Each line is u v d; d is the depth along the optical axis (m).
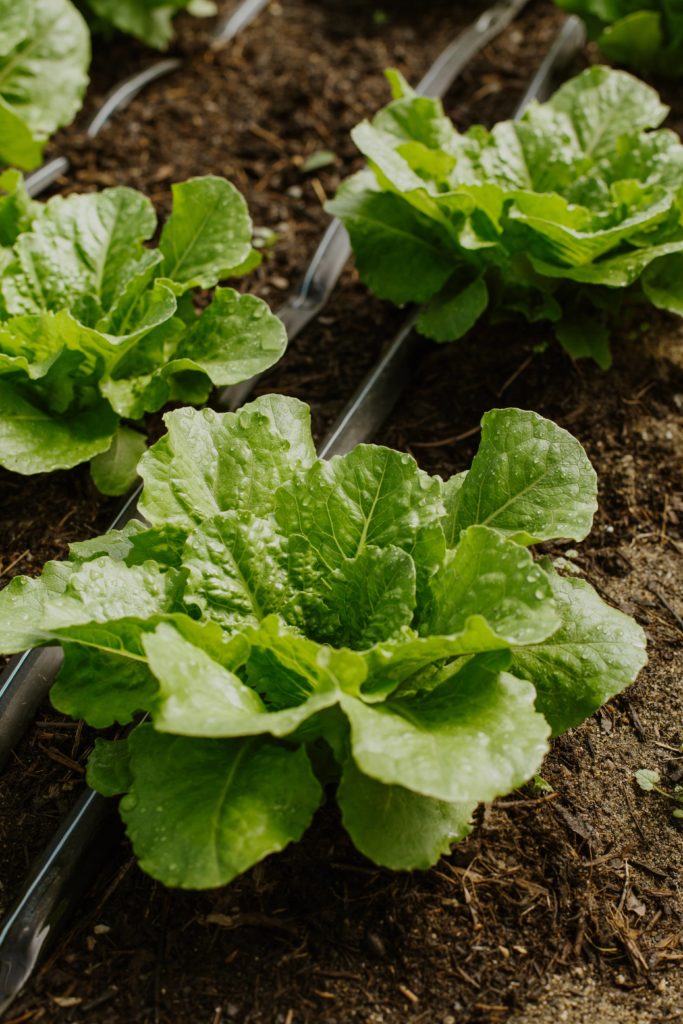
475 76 1.67
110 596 1.12
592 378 1.39
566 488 1.16
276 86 1.66
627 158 1.39
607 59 1.67
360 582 1.13
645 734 1.22
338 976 1.12
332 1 1.77
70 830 1.16
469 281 1.39
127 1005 1.11
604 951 1.14
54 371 1.27
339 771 1.13
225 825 1.07
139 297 1.30
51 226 1.33
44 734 1.21
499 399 1.38
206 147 1.59
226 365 1.28
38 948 1.13
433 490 1.15
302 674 1.10
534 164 1.39
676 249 1.32
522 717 1.07
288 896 1.15
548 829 1.18
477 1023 1.11
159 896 1.15
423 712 1.10
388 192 1.40
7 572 1.27
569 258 1.34
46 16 1.49
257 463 1.18
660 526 1.33
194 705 1.05
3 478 1.33
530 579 1.09
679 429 1.38
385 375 1.38
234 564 1.14
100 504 1.31
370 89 1.65
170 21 1.70
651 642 1.26
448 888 1.15
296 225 1.52
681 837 1.19
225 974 1.12
